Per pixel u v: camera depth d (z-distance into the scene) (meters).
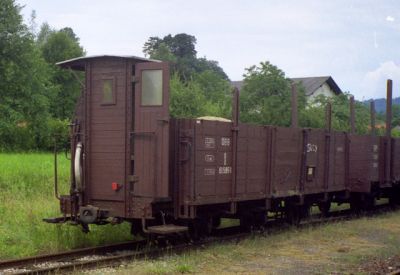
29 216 13.27
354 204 19.66
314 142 15.90
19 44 35.78
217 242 11.94
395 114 67.75
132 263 9.62
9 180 20.48
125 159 11.00
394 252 11.28
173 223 11.66
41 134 40.56
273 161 13.80
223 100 37.66
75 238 11.60
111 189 11.16
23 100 36.53
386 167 20.56
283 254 11.08
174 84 31.73
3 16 35.59
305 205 16.33
